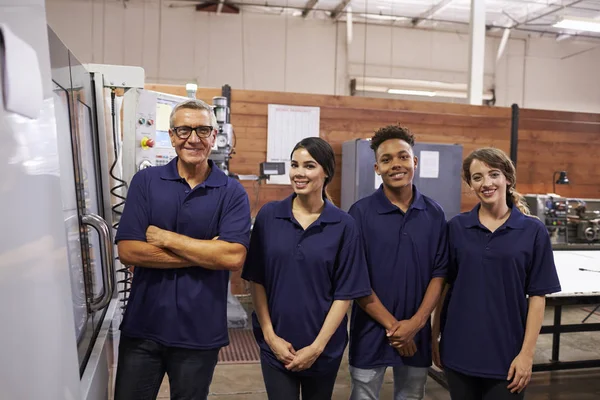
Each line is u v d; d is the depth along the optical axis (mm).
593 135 6277
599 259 3775
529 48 9812
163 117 2535
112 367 1989
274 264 1799
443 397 3254
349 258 1813
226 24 8742
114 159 2359
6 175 822
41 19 966
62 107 1382
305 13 8883
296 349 1786
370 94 9328
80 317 1488
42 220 913
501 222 1896
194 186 1749
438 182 4980
